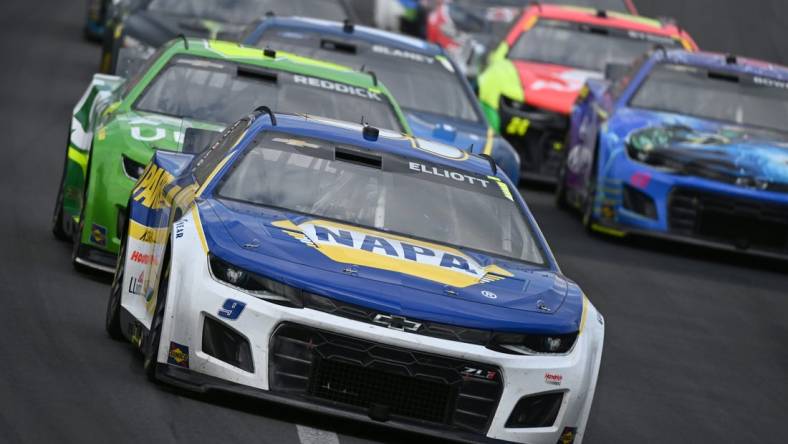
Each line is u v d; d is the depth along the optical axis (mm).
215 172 27141
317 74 38594
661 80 55375
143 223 29016
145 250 28594
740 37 104812
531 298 25062
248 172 27078
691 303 43719
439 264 25266
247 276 23953
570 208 59281
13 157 51844
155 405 24359
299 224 25594
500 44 66000
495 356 23891
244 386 23672
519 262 26672
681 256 51562
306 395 23641
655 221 51406
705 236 51125
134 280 28578
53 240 39094
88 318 30828
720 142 51969
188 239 24812
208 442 22797
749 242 51094
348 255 24734
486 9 87500
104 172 34438
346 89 38125
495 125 61812
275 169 27188
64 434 22344
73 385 25109
